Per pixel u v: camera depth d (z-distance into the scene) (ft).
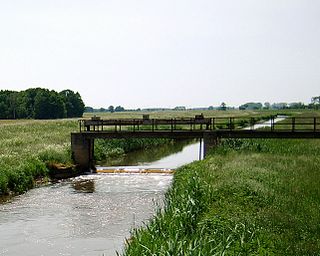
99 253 43.68
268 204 46.85
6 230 52.47
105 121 106.01
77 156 103.45
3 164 79.92
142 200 69.92
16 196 73.20
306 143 116.37
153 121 104.17
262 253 30.96
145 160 126.52
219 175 63.82
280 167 70.79
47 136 136.67
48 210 62.95
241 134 100.17
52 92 396.57
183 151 155.02
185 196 47.96
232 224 38.63
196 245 30.25
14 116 381.60
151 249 31.73
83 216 59.41
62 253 43.91
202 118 103.96
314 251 31.76
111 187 82.07
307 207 44.93
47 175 89.97
